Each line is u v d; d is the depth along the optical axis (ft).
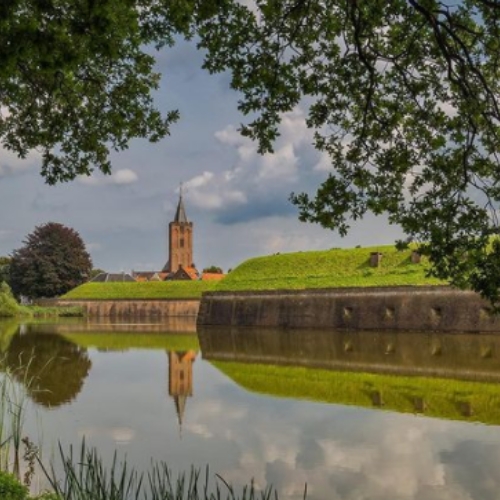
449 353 130.52
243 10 35.06
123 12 28.55
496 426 61.46
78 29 25.98
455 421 64.13
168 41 36.99
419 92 34.94
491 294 32.32
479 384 88.58
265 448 54.70
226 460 51.26
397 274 214.07
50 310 341.62
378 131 35.65
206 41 35.50
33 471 45.60
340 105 36.14
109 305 356.18
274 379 96.32
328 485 45.19
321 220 35.78
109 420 65.36
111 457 51.47
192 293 351.46
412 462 50.21
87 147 43.73
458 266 33.45
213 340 174.50
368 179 35.88
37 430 60.18
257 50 35.50
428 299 188.75
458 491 43.65
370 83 33.32
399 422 64.03
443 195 34.73
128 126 44.37
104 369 107.96
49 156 43.98
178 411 70.49
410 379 94.68
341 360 121.90
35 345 151.64
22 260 385.09
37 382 91.45
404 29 33.55
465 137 34.76
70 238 392.88
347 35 34.65
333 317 213.25
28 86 42.37
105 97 44.01
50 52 25.17
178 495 37.32
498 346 143.84
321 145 36.45
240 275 268.21
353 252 245.04
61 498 34.91
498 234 33.55
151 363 117.39
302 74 35.76
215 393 82.94
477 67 33.91
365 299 205.05
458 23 30.71
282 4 34.42
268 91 35.55
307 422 64.75
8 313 313.94
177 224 522.47
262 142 36.32
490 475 46.73
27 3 27.37
